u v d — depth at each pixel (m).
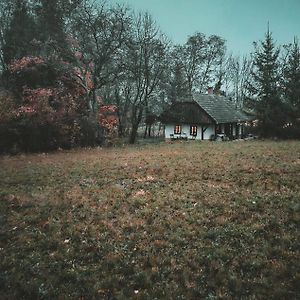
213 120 48.62
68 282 7.31
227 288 6.88
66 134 34.38
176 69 55.00
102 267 7.86
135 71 42.25
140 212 11.32
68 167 20.55
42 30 39.31
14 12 40.47
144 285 7.11
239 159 20.77
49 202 12.75
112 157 25.08
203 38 64.69
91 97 39.75
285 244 8.48
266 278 7.09
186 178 16.25
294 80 42.81
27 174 18.39
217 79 77.75
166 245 8.84
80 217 11.08
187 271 7.52
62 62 37.84
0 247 8.98
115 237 9.43
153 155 25.20
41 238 9.48
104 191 14.18
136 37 42.25
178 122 51.97
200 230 9.64
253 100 44.09
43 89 34.25
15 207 12.35
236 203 11.76
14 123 30.56
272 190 13.23
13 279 7.38
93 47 38.91
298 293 6.55
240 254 8.13
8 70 37.00
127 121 52.56
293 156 20.97
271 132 42.53
